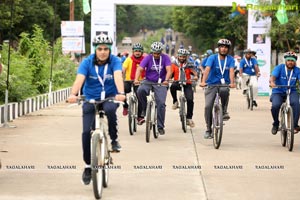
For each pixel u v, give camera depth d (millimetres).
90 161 14789
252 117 34031
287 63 22031
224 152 21219
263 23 51531
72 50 54656
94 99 14562
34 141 23453
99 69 14695
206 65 22469
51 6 97688
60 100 45781
